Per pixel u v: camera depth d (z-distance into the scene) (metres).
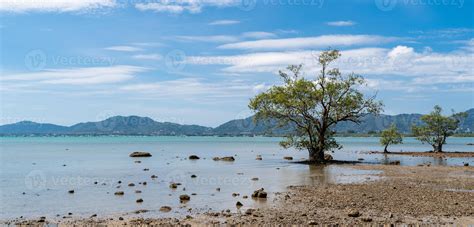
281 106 56.47
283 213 20.44
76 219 19.91
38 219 20.00
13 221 19.59
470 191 27.80
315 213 20.38
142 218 19.73
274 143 186.25
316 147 57.94
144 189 30.08
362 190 28.03
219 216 20.02
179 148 123.56
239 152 96.75
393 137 86.12
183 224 18.31
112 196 26.84
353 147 127.94
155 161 62.72
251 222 18.55
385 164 54.16
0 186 32.16
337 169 46.22
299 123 57.53
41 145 150.25
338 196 25.41
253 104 57.19
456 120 87.88
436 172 41.59
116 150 108.00
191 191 28.86
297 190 28.48
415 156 76.69
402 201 23.50
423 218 19.16
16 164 57.00
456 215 19.78
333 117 57.16
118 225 18.39
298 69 56.91
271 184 32.41
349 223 18.17
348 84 56.12
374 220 18.75
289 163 56.94
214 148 123.94
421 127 90.31
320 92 55.47
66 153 90.94
